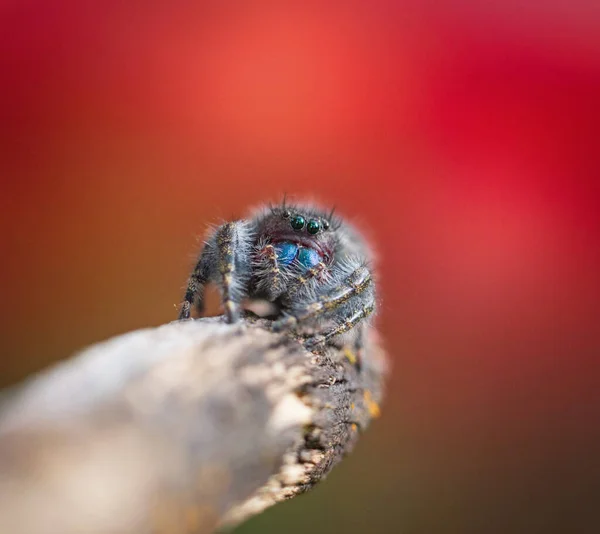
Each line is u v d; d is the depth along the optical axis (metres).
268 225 0.11
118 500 0.07
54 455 0.07
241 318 0.10
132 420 0.08
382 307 0.11
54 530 0.07
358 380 0.10
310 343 0.10
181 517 0.08
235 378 0.09
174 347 0.09
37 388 0.08
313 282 0.10
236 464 0.09
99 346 0.09
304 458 0.09
